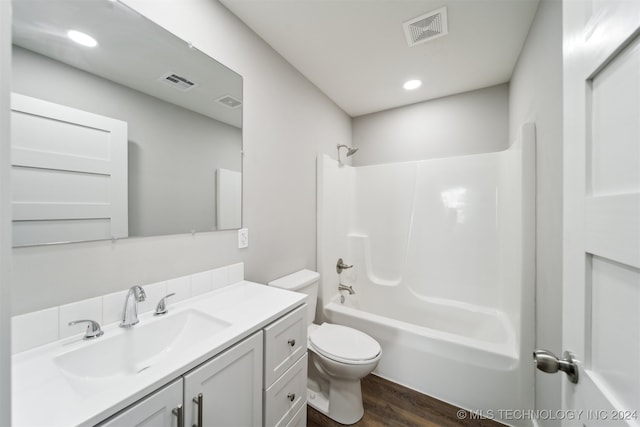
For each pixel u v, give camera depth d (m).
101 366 0.82
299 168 2.01
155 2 1.07
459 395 1.57
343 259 2.54
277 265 1.76
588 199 0.53
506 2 1.36
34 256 0.77
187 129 1.20
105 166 0.93
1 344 0.34
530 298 1.46
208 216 1.29
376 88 2.32
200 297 1.22
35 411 0.54
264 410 0.99
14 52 0.74
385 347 1.82
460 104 2.42
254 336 0.94
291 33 1.59
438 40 1.67
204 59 1.27
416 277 2.36
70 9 0.84
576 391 0.56
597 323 0.50
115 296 0.94
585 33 0.55
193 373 0.73
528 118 1.59
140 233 1.03
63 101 0.83
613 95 0.46
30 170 0.77
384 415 1.51
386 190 2.54
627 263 0.41
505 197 1.93
